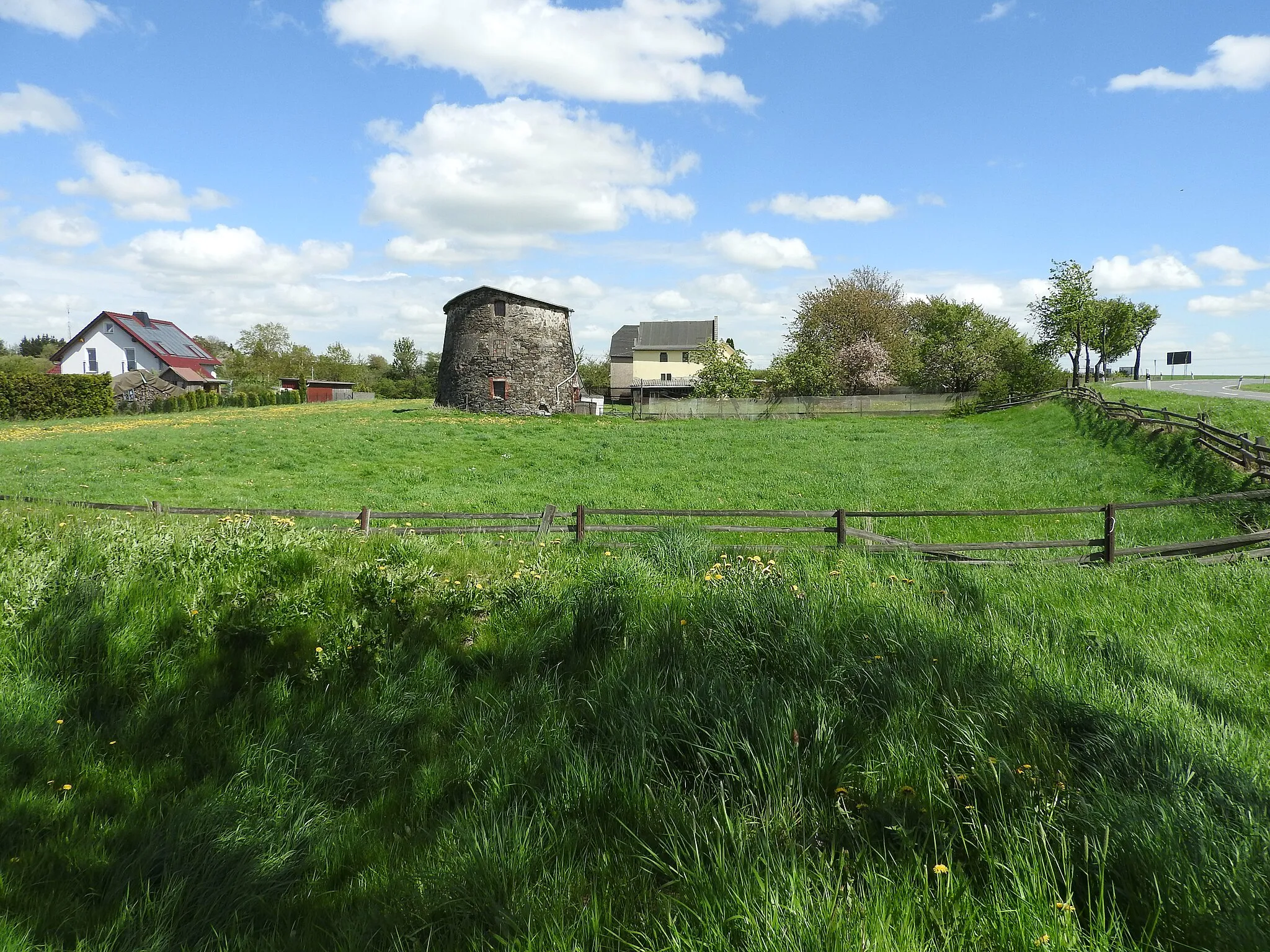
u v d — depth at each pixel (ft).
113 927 9.33
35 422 144.05
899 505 50.19
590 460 86.33
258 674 16.62
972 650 15.24
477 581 22.90
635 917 8.86
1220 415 77.61
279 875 10.77
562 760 12.44
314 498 58.75
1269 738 12.50
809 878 8.97
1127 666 15.78
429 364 368.89
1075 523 40.91
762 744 11.80
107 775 13.04
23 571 19.29
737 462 82.07
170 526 27.40
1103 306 164.04
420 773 13.29
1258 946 7.41
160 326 268.00
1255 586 23.00
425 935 9.17
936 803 10.43
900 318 239.09
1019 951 7.75
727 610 17.53
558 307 177.99
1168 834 9.06
